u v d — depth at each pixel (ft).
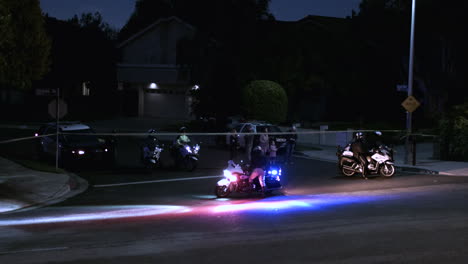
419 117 136.05
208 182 57.26
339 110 141.79
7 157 75.20
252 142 78.64
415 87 138.31
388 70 134.72
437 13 110.22
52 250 28.30
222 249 27.73
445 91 123.13
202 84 131.34
